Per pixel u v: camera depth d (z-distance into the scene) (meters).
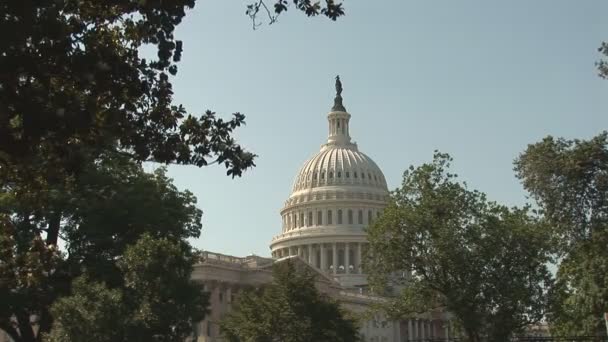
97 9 24.00
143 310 50.78
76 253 64.50
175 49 22.27
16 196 27.22
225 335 73.88
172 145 25.09
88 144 23.84
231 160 25.34
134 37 24.81
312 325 68.44
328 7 23.34
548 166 58.88
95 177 62.59
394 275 100.44
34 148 21.27
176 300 52.00
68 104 20.91
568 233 63.19
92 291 51.69
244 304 73.31
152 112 24.92
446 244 73.69
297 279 70.75
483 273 74.12
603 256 65.56
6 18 19.30
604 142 57.56
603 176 57.81
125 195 64.44
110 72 22.11
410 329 195.38
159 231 65.50
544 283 75.44
